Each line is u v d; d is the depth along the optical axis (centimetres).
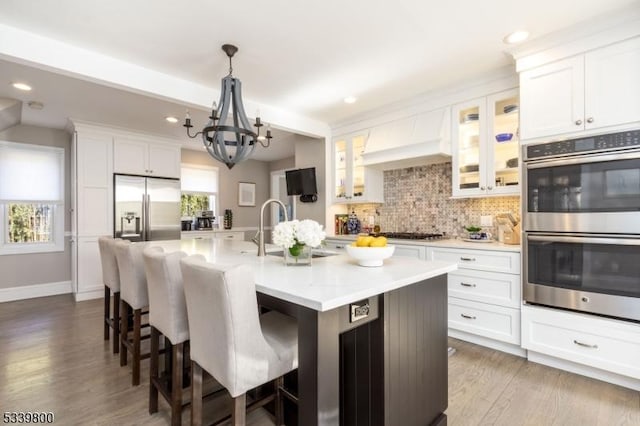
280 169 704
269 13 203
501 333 266
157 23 212
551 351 237
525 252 250
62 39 229
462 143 322
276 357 138
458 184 318
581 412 188
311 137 457
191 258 147
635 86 201
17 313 377
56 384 223
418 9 200
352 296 123
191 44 238
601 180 213
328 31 223
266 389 196
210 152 254
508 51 251
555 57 232
